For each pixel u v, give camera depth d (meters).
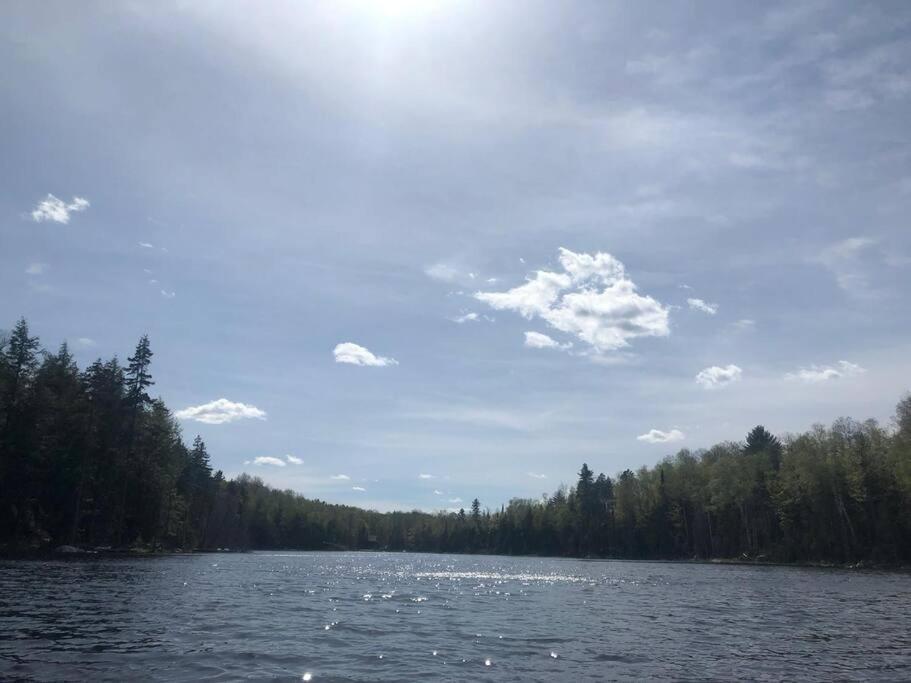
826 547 107.81
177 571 59.56
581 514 183.62
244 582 52.19
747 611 38.53
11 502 76.75
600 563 138.00
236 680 17.48
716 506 134.00
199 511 136.12
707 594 51.12
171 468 105.81
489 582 66.81
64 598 33.91
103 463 88.38
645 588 58.69
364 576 71.50
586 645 25.39
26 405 77.94
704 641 26.61
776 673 20.23
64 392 87.31
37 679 16.84
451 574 82.50
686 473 153.38
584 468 186.12
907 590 54.53
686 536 149.12
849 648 24.97
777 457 140.12
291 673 18.66
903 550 97.50
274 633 25.88
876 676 19.91
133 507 94.81
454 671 19.89
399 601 42.62
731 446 158.75
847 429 110.00
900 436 99.06
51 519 83.94
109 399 90.38
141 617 28.52
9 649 20.38
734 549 134.88
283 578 60.47
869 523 101.81
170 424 110.69
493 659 22.06
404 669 19.92
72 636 23.05
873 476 100.44
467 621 32.59
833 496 106.12
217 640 23.62
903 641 26.80
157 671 18.22
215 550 144.25
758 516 129.88
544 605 41.94
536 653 23.42
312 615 32.53
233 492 193.50
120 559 73.56
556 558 183.62
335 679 18.17
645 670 20.58
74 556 73.75
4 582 40.59
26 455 76.25
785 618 34.94
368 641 25.06
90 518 90.00
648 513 155.62
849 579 70.94
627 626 31.42
